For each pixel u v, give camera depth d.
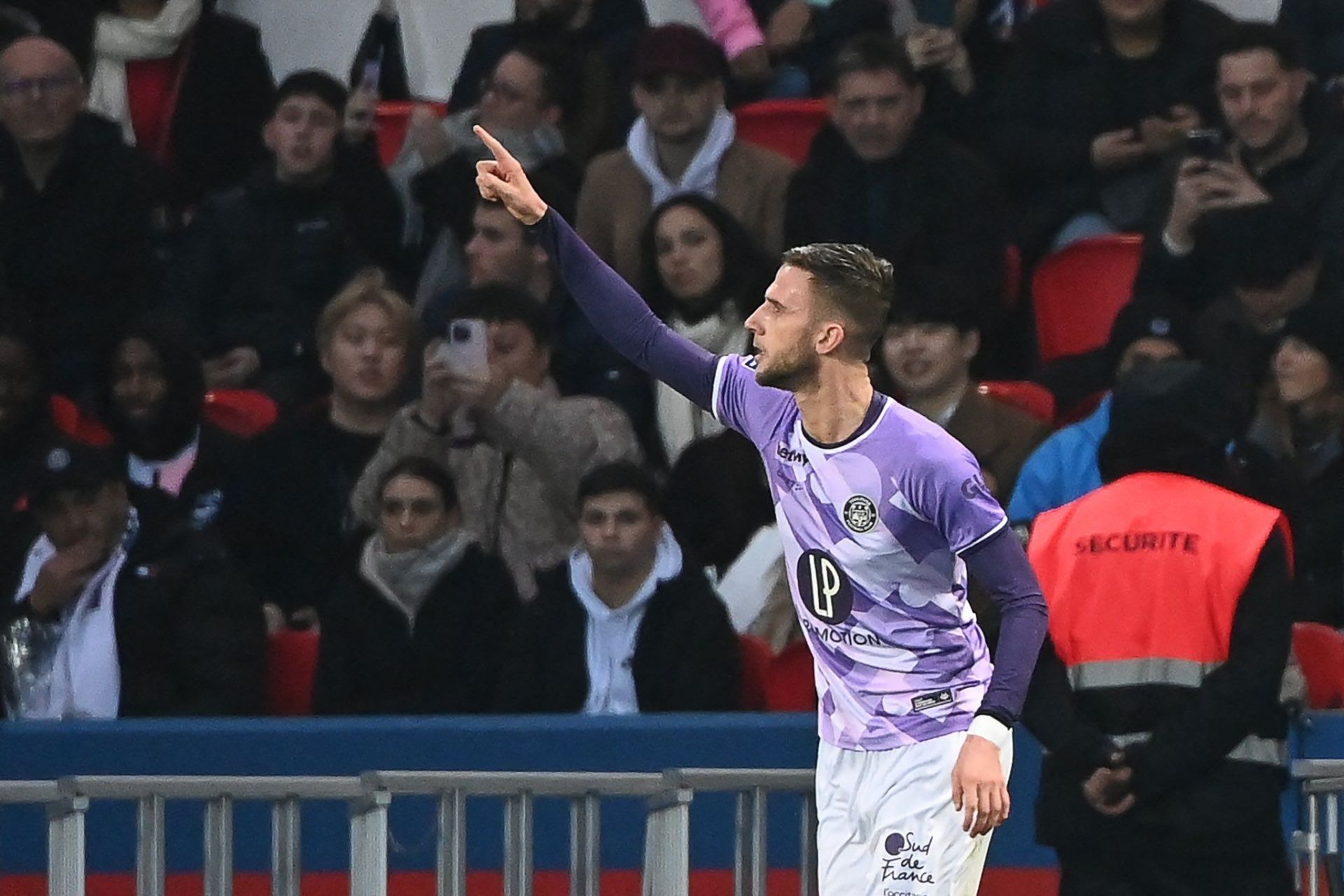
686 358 18.16
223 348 33.97
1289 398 28.80
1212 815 19.88
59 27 37.47
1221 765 19.98
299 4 40.47
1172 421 20.47
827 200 32.50
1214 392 20.62
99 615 25.86
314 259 34.16
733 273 30.47
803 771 20.84
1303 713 23.34
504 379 28.20
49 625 25.95
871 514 17.36
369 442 29.42
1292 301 30.89
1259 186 32.22
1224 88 32.47
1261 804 20.05
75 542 25.97
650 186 33.16
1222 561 19.98
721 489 28.20
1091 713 20.30
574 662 25.34
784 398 17.83
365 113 34.72
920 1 37.06
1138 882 20.28
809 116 35.91
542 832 23.77
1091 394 30.17
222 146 38.03
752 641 25.95
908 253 32.12
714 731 23.80
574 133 35.09
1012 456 28.23
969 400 28.39
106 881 23.81
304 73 34.59
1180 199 31.84
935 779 17.80
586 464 28.25
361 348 29.30
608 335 18.41
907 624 17.72
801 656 25.98
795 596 18.16
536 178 33.41
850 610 17.80
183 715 25.55
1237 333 29.97
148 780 19.94
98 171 34.53
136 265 34.59
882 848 17.92
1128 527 20.38
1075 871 20.56
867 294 17.28
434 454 28.22
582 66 35.09
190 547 26.08
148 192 34.88
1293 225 30.84
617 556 25.22
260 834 23.89
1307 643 24.94
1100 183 34.19
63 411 31.42
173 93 37.91
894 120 32.19
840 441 17.41
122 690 25.73
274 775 23.77
